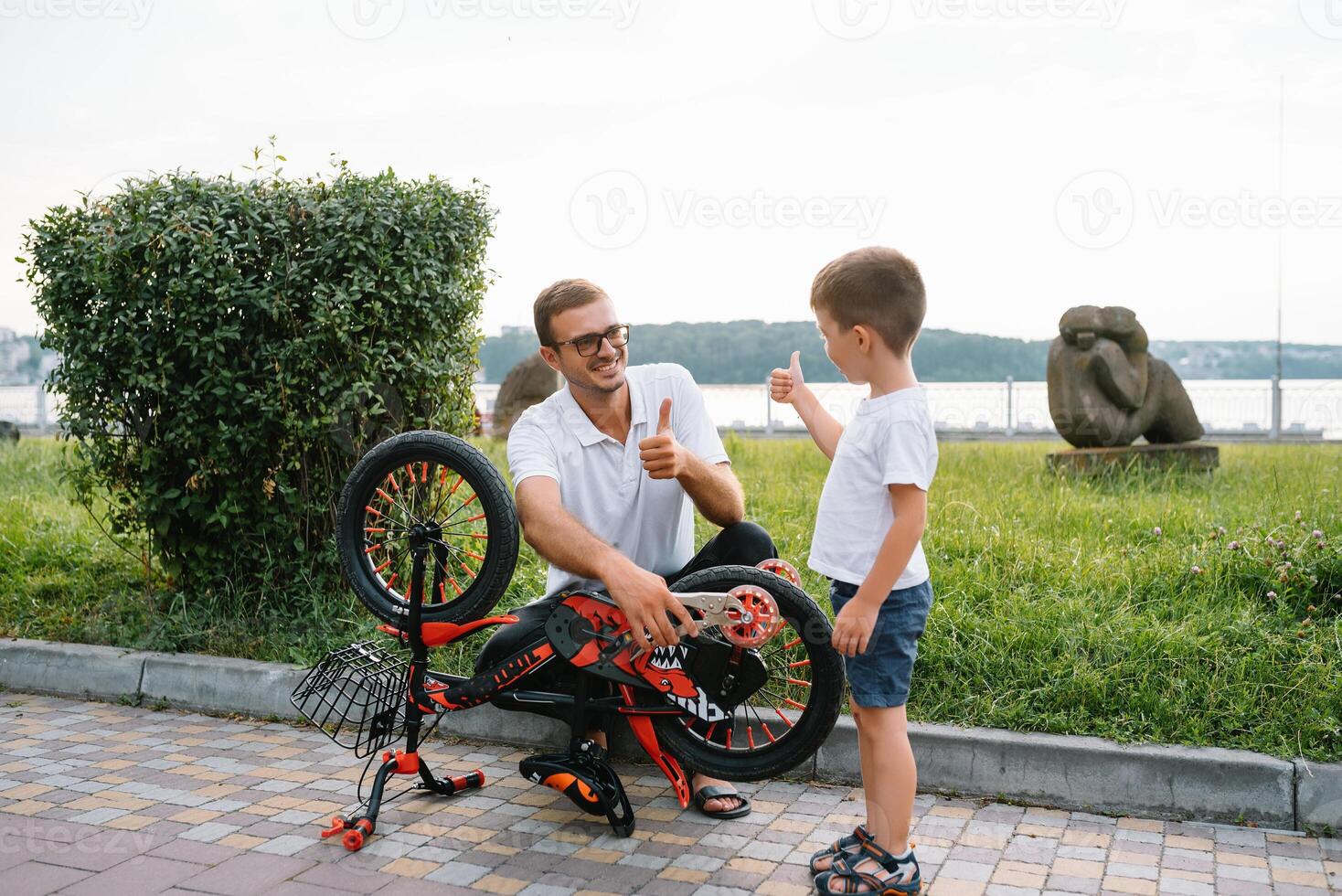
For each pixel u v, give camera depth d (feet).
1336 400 58.13
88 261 15.40
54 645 15.65
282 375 15.55
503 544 10.30
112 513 17.13
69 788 11.52
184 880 9.21
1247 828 10.46
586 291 10.51
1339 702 11.34
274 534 16.29
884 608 9.11
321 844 10.03
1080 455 27.55
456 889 9.11
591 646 10.13
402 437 10.75
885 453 8.93
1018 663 12.67
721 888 9.20
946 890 9.16
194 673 14.65
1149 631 12.92
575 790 10.11
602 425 11.05
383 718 11.14
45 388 16.31
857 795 11.46
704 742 10.34
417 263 16.03
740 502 10.81
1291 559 14.52
